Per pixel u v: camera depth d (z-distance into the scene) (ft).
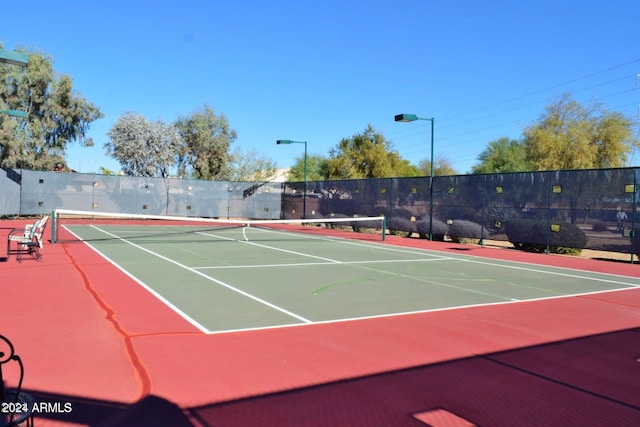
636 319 28.76
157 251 57.00
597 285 41.29
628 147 145.38
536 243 66.28
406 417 14.93
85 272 40.09
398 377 18.22
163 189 116.26
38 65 133.08
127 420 14.17
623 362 20.63
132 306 28.48
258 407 15.33
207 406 15.29
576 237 61.82
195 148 169.89
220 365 18.93
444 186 79.30
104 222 111.04
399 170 193.36
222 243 69.77
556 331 25.43
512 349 22.06
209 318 26.21
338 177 178.81
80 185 108.99
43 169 133.08
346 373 18.47
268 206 121.70
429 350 21.54
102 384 16.74
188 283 36.52
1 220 101.91
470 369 19.30
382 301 31.89
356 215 97.19
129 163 155.12
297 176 224.33
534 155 150.92
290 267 46.65
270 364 19.21
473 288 37.96
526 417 15.17
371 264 50.49
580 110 150.92
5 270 39.88
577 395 17.01
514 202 69.21
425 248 69.92
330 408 15.40
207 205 119.75
